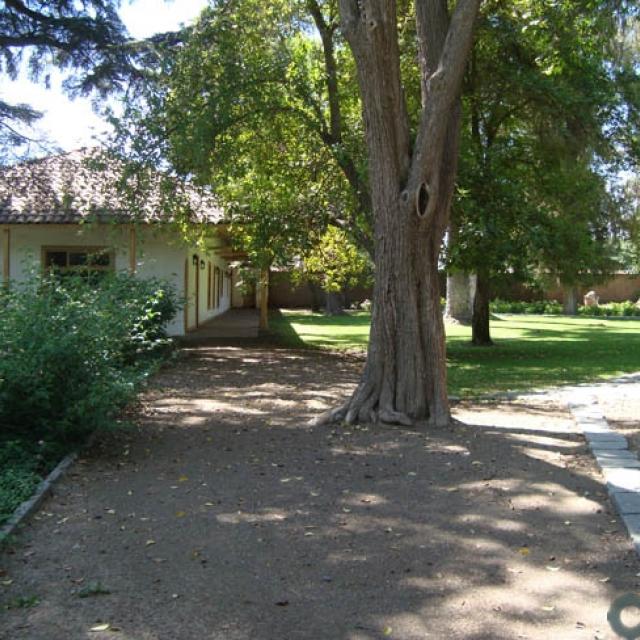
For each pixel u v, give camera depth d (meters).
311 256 21.75
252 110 14.53
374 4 7.60
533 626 3.51
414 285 8.23
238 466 6.48
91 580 4.04
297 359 16.14
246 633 3.44
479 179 14.47
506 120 17.02
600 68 15.46
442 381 8.36
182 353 16.00
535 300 45.72
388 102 7.91
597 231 19.62
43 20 17.33
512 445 7.27
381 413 8.26
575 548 4.51
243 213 17.47
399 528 4.89
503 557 4.38
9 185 19.09
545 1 13.21
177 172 14.41
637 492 5.45
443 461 6.63
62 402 6.62
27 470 5.99
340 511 5.25
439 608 3.70
